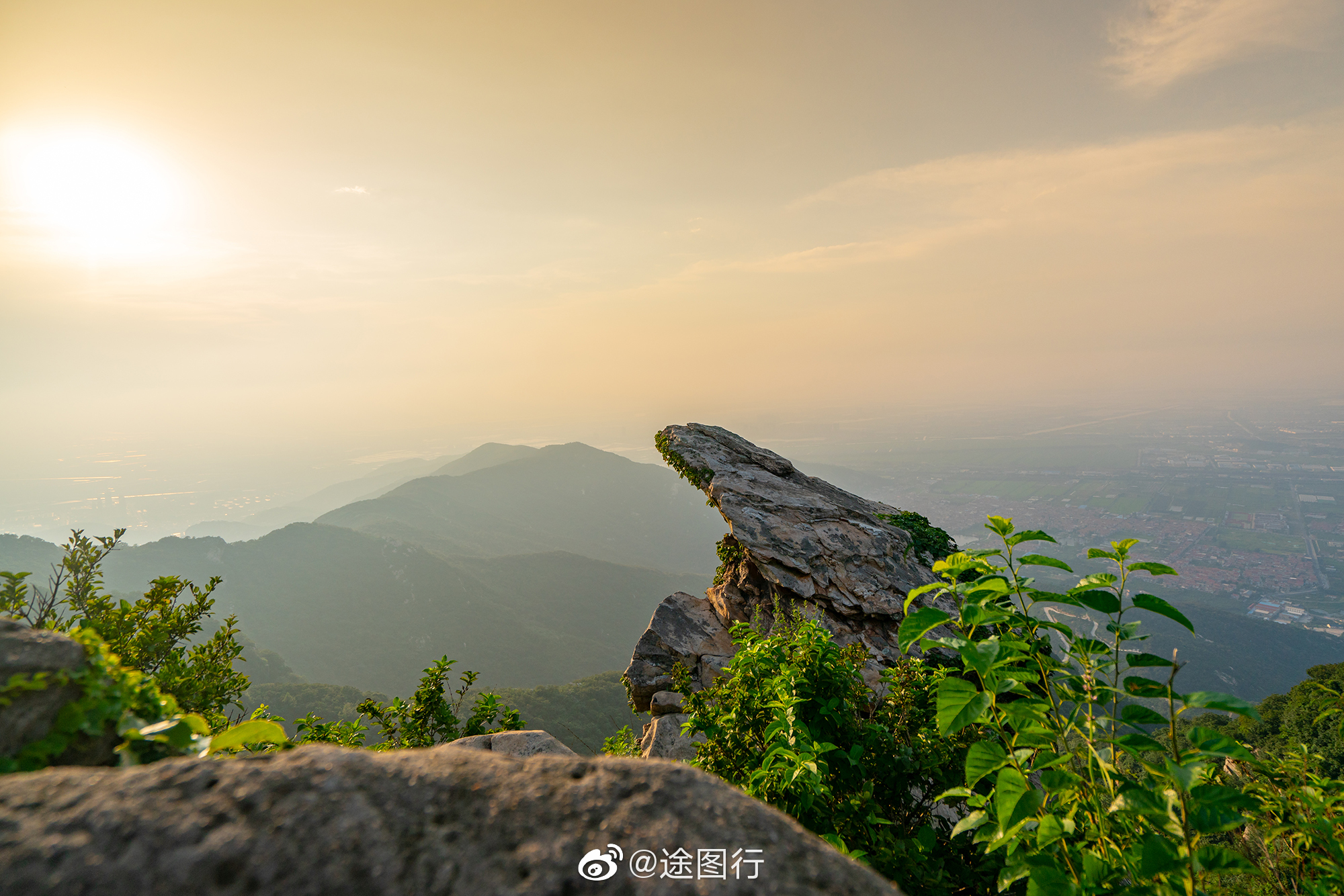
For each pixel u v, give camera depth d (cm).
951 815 470
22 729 164
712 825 146
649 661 1278
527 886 127
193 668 519
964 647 233
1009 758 225
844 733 424
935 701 432
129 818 124
